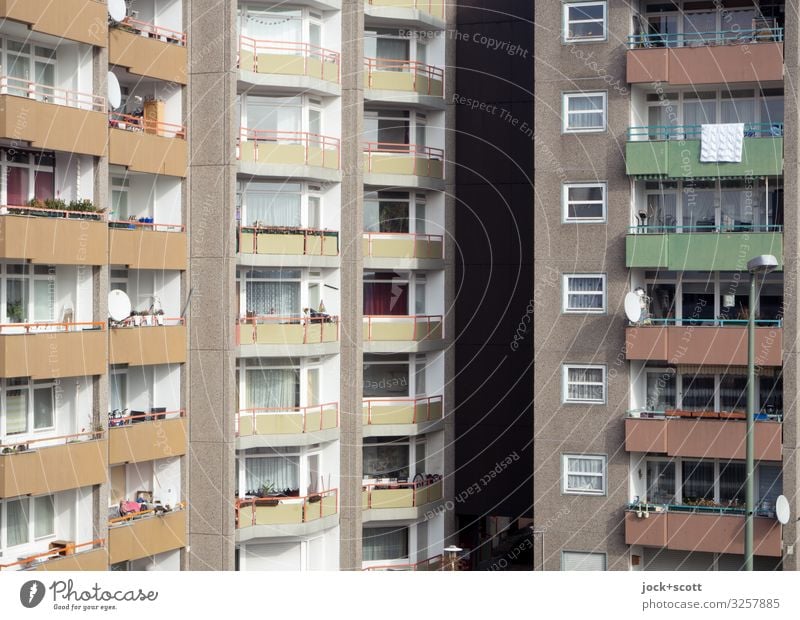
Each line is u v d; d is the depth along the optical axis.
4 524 34.31
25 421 35.06
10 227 32.47
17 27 33.28
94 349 34.91
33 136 33.06
